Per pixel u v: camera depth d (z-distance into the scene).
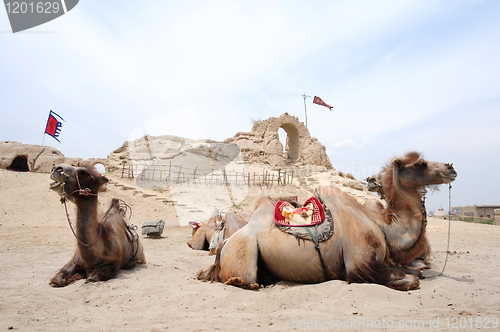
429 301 4.02
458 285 4.62
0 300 4.34
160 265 7.33
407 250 5.03
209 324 3.39
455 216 37.00
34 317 3.63
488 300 4.14
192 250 10.22
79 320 3.57
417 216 5.07
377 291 4.22
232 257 5.08
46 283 5.65
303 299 4.21
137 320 3.59
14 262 8.00
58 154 33.31
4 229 14.52
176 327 3.30
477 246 11.52
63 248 10.69
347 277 4.72
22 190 21.67
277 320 3.52
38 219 17.09
